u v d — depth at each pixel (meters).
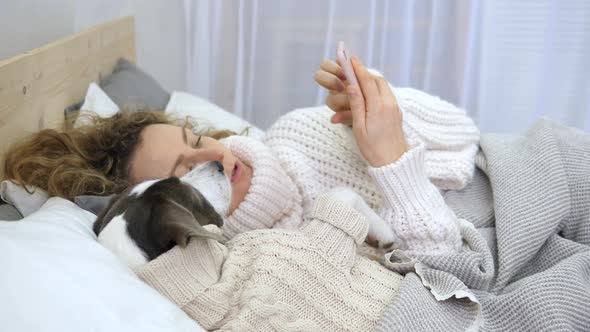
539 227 1.20
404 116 1.37
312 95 2.60
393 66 2.54
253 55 2.49
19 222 0.95
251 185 1.29
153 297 0.88
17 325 0.73
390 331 0.94
